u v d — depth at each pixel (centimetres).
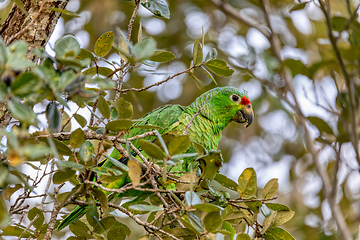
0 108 587
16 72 437
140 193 841
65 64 474
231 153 1417
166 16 731
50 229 612
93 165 545
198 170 620
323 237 1169
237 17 561
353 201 1135
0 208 434
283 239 636
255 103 1362
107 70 673
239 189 635
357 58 597
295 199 1304
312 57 1124
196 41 673
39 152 427
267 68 903
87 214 619
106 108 541
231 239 696
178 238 584
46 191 721
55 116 516
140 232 1116
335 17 653
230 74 690
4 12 1175
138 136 602
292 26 1225
